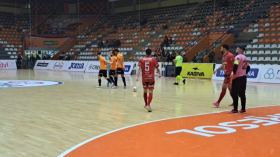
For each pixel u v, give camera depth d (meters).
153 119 6.08
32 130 5.20
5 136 4.81
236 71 6.49
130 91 11.08
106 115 6.52
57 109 7.27
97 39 32.50
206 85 13.66
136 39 29.41
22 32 33.78
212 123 5.65
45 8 34.97
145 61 6.95
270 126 5.38
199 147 4.14
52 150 4.08
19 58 29.86
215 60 20.89
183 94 10.27
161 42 27.02
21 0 36.25
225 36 22.36
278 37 20.77
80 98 9.21
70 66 26.66
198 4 29.77
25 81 15.47
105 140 4.53
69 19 35.03
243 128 5.23
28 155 3.89
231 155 3.80
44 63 29.11
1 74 21.05
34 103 8.21
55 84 13.86
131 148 4.11
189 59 22.61
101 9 35.59
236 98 6.62
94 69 24.38
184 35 26.27
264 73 15.30
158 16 31.38
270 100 8.79
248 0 26.47
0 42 31.75
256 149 4.04
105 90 11.41
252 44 21.33
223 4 27.58
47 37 33.62
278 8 23.48
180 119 6.05
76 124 5.65
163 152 3.93
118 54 12.37
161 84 14.16
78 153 3.92
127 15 34.09
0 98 9.18
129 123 5.71
